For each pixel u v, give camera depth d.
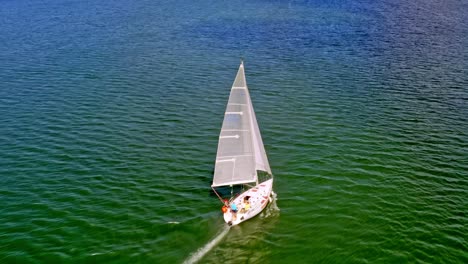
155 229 31.25
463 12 107.50
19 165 39.50
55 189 35.94
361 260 28.56
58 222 31.86
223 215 32.66
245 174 33.47
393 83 60.97
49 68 67.25
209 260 28.38
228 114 31.69
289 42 82.94
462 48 77.12
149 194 35.38
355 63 70.00
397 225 31.77
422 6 115.94
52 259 28.38
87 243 29.86
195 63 70.56
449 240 30.20
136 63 70.19
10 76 63.44
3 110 51.59
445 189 36.03
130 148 42.88
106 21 100.19
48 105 53.16
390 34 87.69
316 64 69.81
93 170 38.78
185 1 128.00
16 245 29.58
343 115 50.72
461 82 60.94
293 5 119.56
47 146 43.06
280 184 37.09
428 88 58.91
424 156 41.28
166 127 47.72
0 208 33.41
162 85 60.62
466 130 46.69
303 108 52.84
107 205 33.91
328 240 30.34
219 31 91.38
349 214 33.03
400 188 36.22
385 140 44.50
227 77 64.06
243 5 120.25
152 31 91.06
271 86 60.38
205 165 40.03
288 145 43.78
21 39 83.50
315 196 35.31
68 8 116.19
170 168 39.41
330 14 107.38
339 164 40.06
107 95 56.66
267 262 28.33
